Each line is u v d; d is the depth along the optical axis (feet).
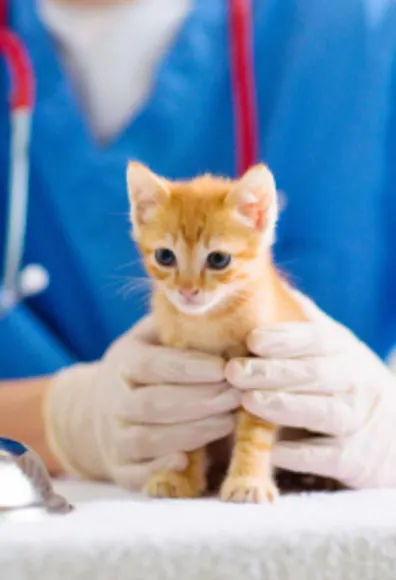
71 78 4.82
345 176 4.75
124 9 4.95
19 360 4.46
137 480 2.54
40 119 4.67
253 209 2.46
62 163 4.64
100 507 2.10
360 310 4.69
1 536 1.69
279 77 4.87
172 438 2.49
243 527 1.75
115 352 2.87
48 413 3.23
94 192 4.64
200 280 2.40
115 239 4.62
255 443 2.39
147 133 4.75
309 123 4.79
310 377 2.45
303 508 2.03
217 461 2.68
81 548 1.64
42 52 4.77
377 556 1.75
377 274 4.84
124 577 1.64
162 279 2.48
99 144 4.76
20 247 4.44
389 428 2.59
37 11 4.85
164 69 4.82
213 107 4.81
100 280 4.62
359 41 4.85
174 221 2.44
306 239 4.74
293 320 2.64
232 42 4.75
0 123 4.70
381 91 4.83
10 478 2.00
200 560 1.67
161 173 4.73
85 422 3.04
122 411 2.62
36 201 4.65
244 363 2.40
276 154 4.79
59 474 3.51
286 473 2.64
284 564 1.71
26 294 4.45
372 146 4.79
